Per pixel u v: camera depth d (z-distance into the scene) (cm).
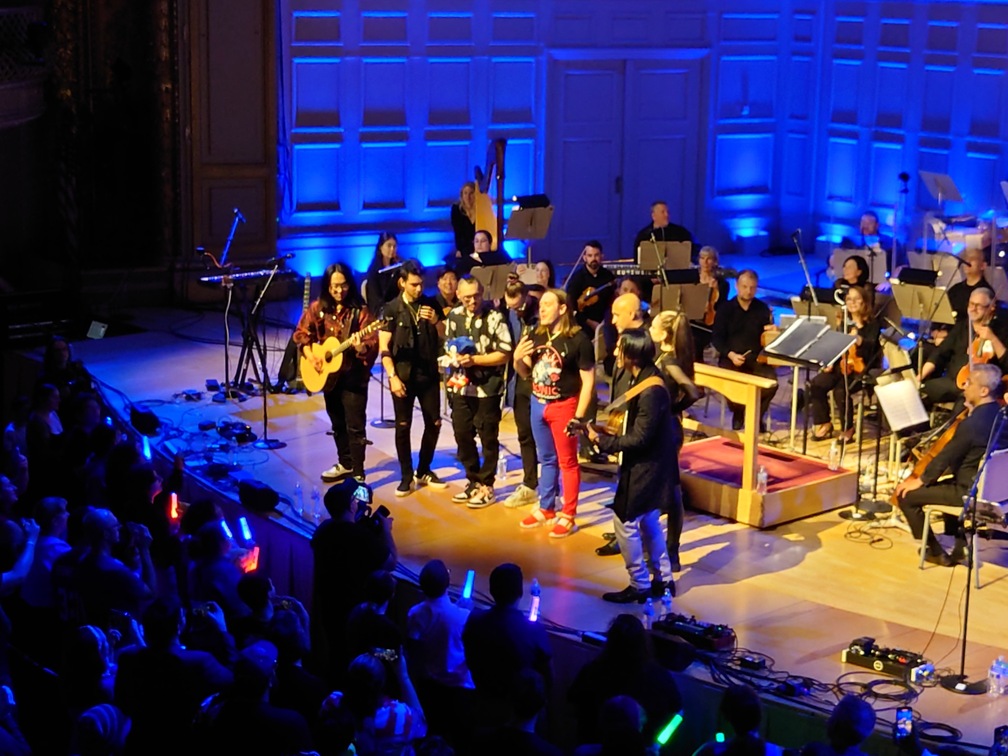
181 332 1471
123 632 716
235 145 1570
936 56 1672
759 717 553
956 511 857
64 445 948
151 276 1573
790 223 1888
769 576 862
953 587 843
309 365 1013
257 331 1462
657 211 1395
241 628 664
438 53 1667
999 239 1377
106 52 1553
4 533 794
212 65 1541
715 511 962
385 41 1639
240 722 548
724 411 1145
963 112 1652
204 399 1241
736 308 1148
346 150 1647
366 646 640
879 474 1040
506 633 630
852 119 1789
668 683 613
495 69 1703
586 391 899
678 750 725
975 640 772
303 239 1641
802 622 797
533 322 1114
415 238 1700
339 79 1628
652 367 808
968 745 659
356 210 1666
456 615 697
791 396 1233
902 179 1505
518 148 1734
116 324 1505
